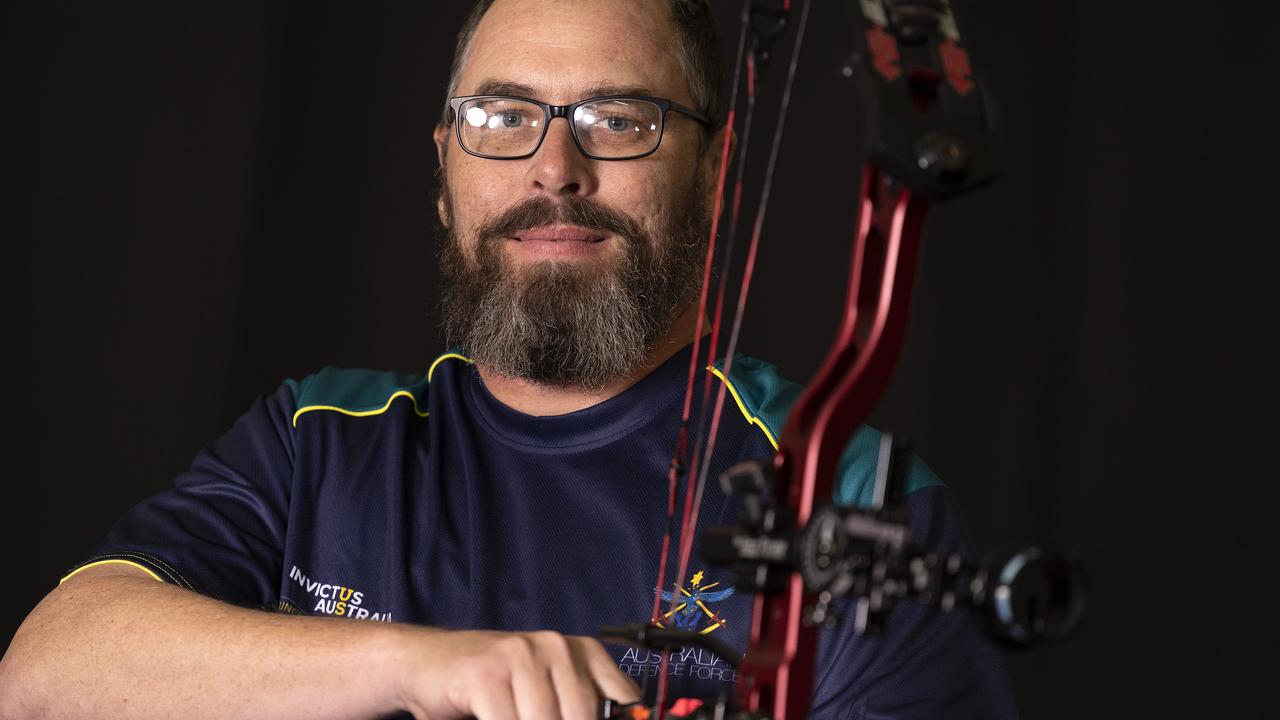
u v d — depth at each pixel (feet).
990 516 15.72
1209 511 15.47
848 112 15.87
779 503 5.55
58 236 15.70
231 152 15.90
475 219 8.89
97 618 7.81
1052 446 15.71
